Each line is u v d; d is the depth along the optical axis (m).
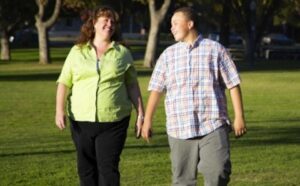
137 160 21.03
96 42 14.37
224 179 13.17
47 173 19.05
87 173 14.47
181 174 13.56
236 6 92.31
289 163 20.61
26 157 21.80
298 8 102.25
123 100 14.31
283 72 71.00
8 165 20.33
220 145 13.12
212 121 13.16
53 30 186.00
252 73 69.38
